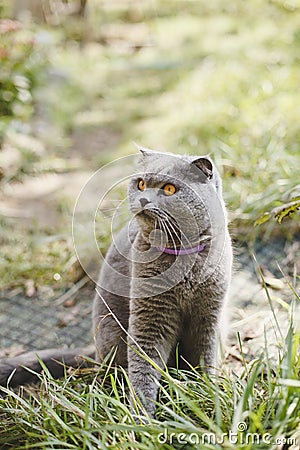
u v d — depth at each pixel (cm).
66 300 368
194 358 257
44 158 573
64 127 663
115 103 752
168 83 784
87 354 288
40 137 617
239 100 584
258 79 628
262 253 389
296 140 487
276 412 204
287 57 684
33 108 630
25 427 230
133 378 240
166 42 995
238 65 699
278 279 361
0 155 531
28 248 415
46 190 517
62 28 1005
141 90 786
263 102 566
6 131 554
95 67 897
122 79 840
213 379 246
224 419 215
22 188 519
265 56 712
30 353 284
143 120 676
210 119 557
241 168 445
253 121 521
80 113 726
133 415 223
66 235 414
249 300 345
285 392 197
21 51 616
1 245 421
